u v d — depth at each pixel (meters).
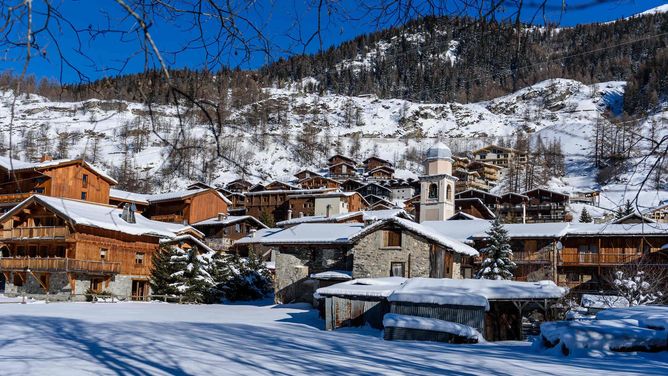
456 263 38.03
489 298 25.53
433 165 56.31
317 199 62.66
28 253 44.19
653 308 22.20
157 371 11.04
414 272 34.94
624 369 12.59
